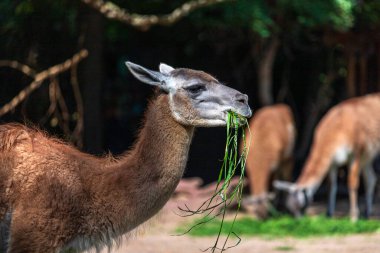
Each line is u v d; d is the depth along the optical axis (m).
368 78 24.78
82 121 20.02
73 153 8.92
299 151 27.50
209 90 8.93
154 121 8.90
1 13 21.36
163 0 23.23
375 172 24.31
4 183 8.45
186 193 21.59
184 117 8.84
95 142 21.06
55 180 8.50
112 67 28.64
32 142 8.75
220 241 16.00
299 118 29.20
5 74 21.08
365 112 20.28
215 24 23.06
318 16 22.08
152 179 8.78
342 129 19.88
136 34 26.55
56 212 8.44
